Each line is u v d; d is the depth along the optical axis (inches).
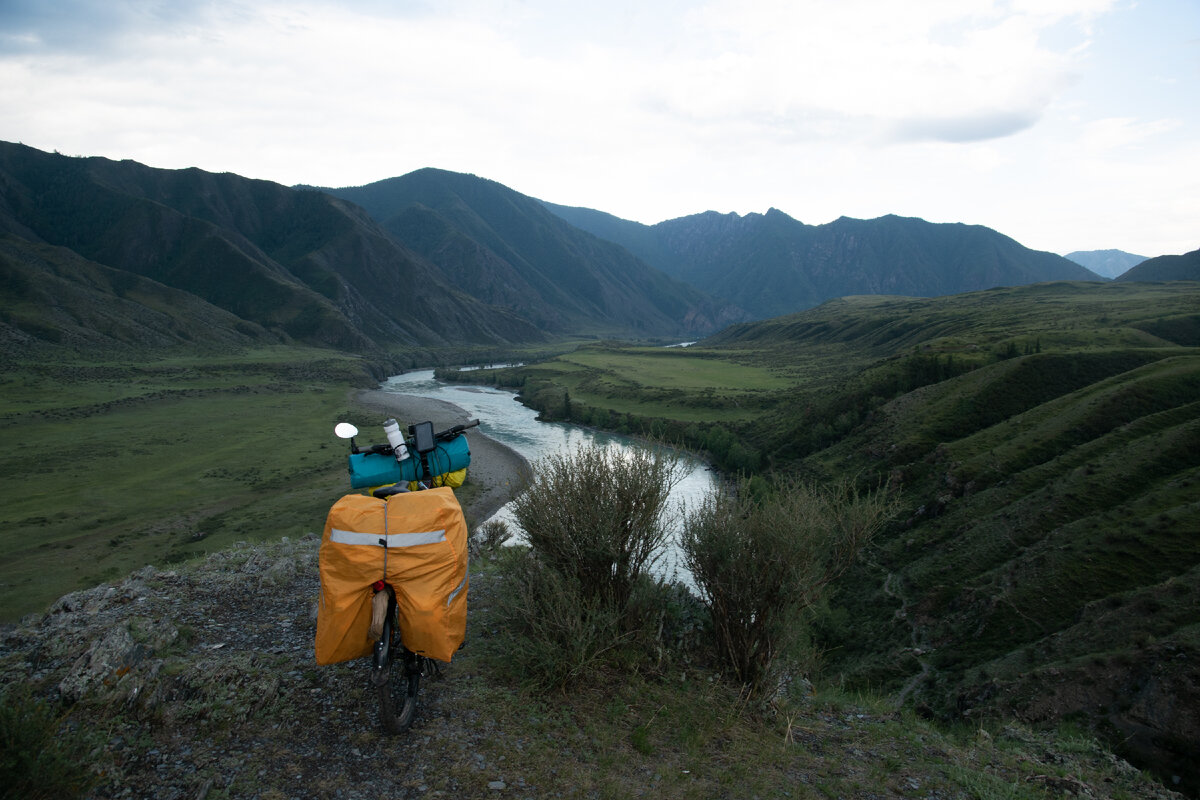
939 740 254.1
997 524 1721.2
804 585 246.8
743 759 202.4
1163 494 1485.0
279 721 187.0
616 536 252.5
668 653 268.4
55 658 207.6
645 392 4643.2
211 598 289.3
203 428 3380.9
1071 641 1043.9
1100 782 235.3
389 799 157.9
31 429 3154.5
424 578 170.6
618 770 183.2
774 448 3201.3
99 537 1727.4
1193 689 744.3
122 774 156.5
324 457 2755.9
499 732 193.8
